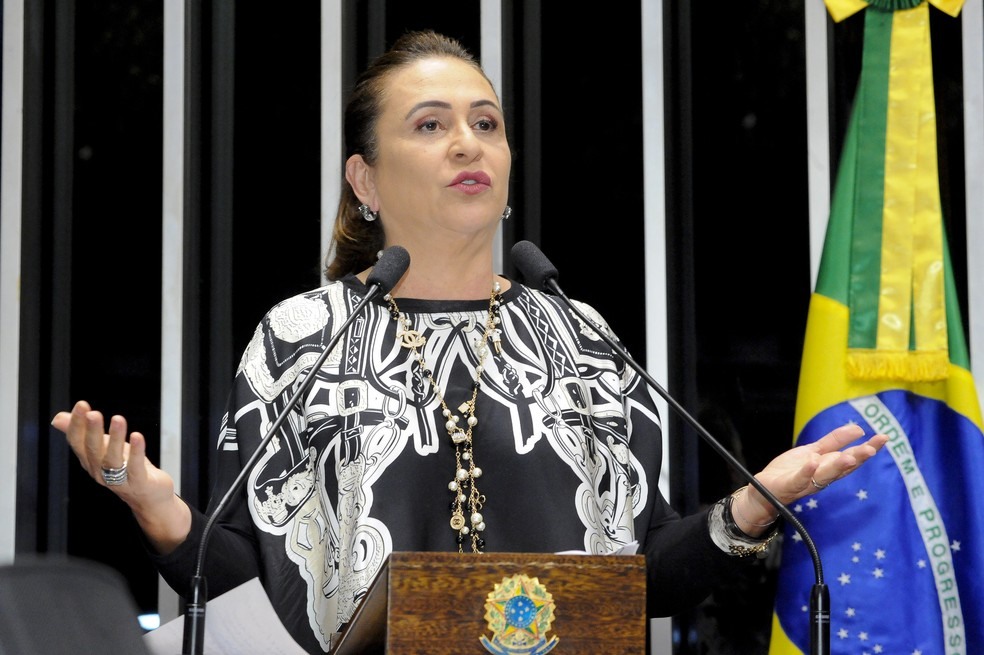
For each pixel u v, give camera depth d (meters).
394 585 2.49
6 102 5.01
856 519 4.61
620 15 5.19
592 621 2.54
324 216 5.04
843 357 4.73
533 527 3.40
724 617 5.01
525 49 5.16
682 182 5.10
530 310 3.78
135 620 1.91
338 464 3.47
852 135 4.88
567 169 5.15
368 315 3.67
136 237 5.08
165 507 3.08
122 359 5.04
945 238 4.80
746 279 5.12
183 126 5.03
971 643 4.56
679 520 3.65
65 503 4.96
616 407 3.71
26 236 5.00
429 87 3.72
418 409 3.51
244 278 5.07
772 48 5.17
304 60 5.14
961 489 4.64
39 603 1.83
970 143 5.06
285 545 3.45
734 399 5.08
